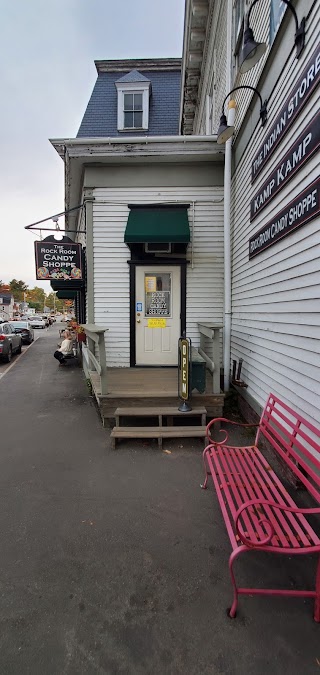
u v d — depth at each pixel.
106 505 3.03
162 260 6.52
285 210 3.49
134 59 10.93
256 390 4.64
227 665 1.68
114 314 6.64
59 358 11.26
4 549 2.48
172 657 1.72
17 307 72.56
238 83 5.50
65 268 6.69
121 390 5.03
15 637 1.83
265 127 4.16
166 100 10.83
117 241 6.52
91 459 3.94
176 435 4.18
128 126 10.02
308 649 1.75
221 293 6.60
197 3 7.64
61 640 1.81
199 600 2.04
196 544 2.53
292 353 3.40
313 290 2.93
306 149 2.98
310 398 3.01
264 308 4.29
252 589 2.00
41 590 2.12
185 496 3.16
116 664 1.69
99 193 6.46
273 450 3.80
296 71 3.23
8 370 10.60
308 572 2.26
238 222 5.69
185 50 9.11
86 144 5.98
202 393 4.89
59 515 2.89
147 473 3.59
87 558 2.39
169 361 6.71
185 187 6.47
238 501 2.46
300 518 2.21
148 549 2.48
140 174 6.44
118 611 1.97
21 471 3.68
